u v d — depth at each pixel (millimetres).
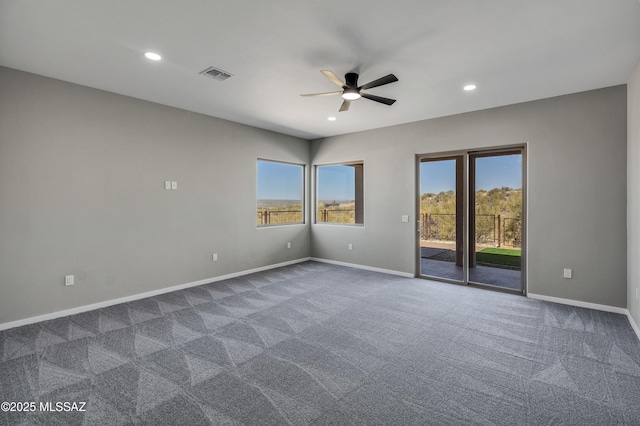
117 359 2521
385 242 5508
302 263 6316
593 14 2199
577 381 2238
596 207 3674
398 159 5324
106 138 3762
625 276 3516
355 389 2137
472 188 4898
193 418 1843
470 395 2078
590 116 3695
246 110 4566
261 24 2346
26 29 2396
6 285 3096
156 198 4234
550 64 3014
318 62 2979
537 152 4039
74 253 3525
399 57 2871
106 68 3119
